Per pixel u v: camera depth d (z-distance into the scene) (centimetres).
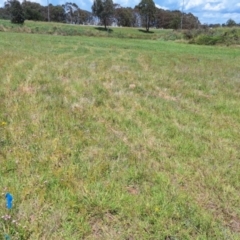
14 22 4938
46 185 305
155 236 255
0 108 518
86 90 699
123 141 442
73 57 1362
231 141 474
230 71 1267
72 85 736
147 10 6775
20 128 442
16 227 243
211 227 271
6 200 260
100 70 1016
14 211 262
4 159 351
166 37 4247
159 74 1034
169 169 369
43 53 1405
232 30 3741
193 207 293
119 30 6334
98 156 384
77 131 456
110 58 1446
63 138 425
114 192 306
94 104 605
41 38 2588
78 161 366
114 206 283
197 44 3484
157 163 384
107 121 523
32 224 249
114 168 357
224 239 258
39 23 5722
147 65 1283
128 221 270
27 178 314
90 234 253
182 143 449
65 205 278
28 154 364
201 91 826
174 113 593
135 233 257
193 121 562
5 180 307
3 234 236
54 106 560
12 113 498
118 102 641
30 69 912
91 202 286
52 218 261
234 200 313
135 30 6694
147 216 277
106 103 621
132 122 523
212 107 666
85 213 272
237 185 341
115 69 1073
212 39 3462
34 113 508
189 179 349
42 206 274
